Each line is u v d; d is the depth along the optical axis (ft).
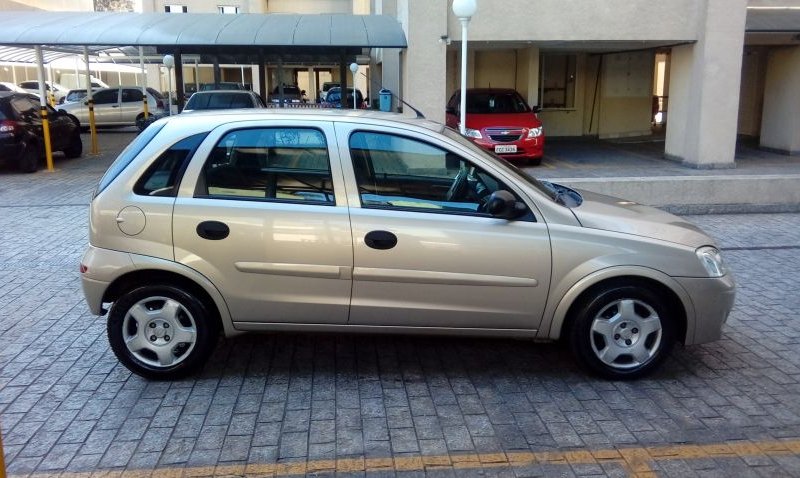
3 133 44.68
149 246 14.12
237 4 124.77
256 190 14.30
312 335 17.47
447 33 46.50
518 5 45.88
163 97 90.58
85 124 80.33
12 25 47.60
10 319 18.84
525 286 14.16
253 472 11.44
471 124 48.42
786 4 52.21
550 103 69.31
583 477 11.28
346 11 129.90
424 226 13.99
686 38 46.73
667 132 52.39
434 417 13.30
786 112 54.13
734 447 12.17
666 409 13.60
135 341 14.64
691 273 14.28
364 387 14.62
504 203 13.82
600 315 14.52
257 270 14.12
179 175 14.30
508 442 12.37
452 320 14.38
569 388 14.55
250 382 14.85
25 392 14.42
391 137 14.43
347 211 14.07
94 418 13.29
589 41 47.73
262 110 15.08
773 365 15.66
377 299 14.21
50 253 25.72
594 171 46.39
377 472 11.44
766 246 26.08
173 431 12.78
